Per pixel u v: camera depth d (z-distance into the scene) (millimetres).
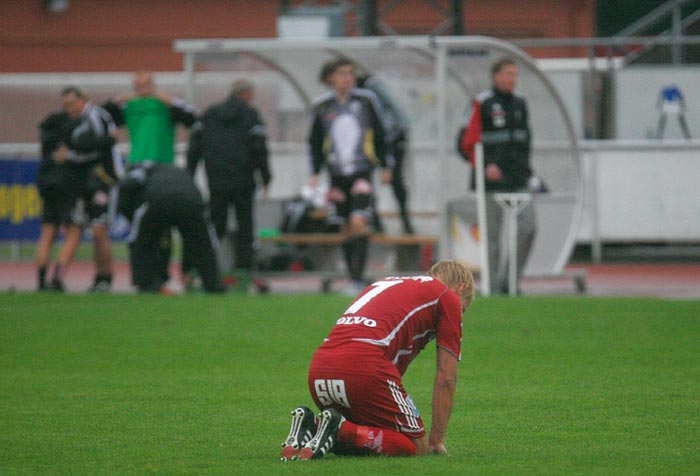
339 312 46781
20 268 75312
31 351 37812
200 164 70188
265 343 39281
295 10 77938
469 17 137000
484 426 25547
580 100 81688
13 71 139250
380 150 56750
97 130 54750
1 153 76188
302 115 66875
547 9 136875
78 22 139375
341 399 21031
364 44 58719
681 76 80750
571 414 26969
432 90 63031
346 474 19781
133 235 53406
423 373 33844
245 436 24594
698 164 76250
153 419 26688
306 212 61781
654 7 141375
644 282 64875
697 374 32906
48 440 24125
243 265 57219
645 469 20594
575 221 60500
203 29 139250
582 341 39188
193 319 44906
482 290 53625
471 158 52812
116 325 43344
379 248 60938
